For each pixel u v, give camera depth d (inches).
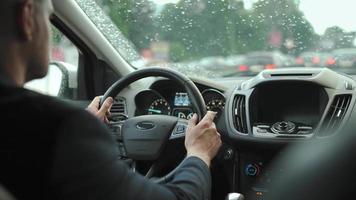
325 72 94.5
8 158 38.5
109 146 41.9
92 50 111.3
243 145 94.7
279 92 97.0
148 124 77.2
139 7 126.2
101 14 112.7
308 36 127.9
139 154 76.4
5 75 39.8
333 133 88.4
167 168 79.2
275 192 93.6
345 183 88.4
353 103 89.1
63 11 103.1
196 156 57.6
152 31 127.3
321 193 89.7
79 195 39.4
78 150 39.1
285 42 130.2
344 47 120.0
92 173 39.7
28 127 38.6
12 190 38.5
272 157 94.0
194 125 64.4
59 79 111.7
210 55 133.8
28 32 40.4
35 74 43.2
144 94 102.1
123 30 120.2
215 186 99.3
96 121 41.4
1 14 39.0
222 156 97.4
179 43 133.5
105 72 114.4
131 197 43.4
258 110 98.0
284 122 93.4
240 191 97.2
